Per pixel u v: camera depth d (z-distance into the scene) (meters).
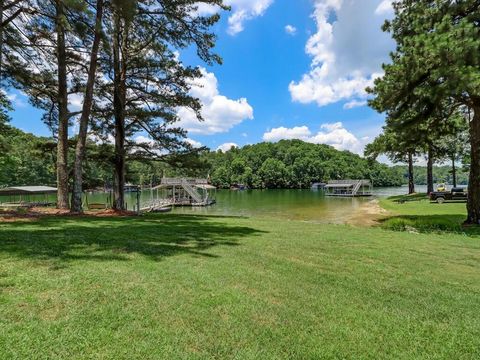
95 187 26.95
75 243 6.84
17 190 33.53
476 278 5.87
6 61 14.72
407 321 3.89
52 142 19.77
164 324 3.42
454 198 29.73
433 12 13.16
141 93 17.69
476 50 10.63
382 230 12.23
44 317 3.37
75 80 17.62
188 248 7.04
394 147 21.59
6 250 5.91
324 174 113.31
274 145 125.75
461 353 3.22
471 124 14.61
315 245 8.18
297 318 3.78
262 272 5.46
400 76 12.84
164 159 18.36
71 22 13.93
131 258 5.81
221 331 3.36
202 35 16.08
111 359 2.76
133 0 13.07
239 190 105.44
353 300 4.46
